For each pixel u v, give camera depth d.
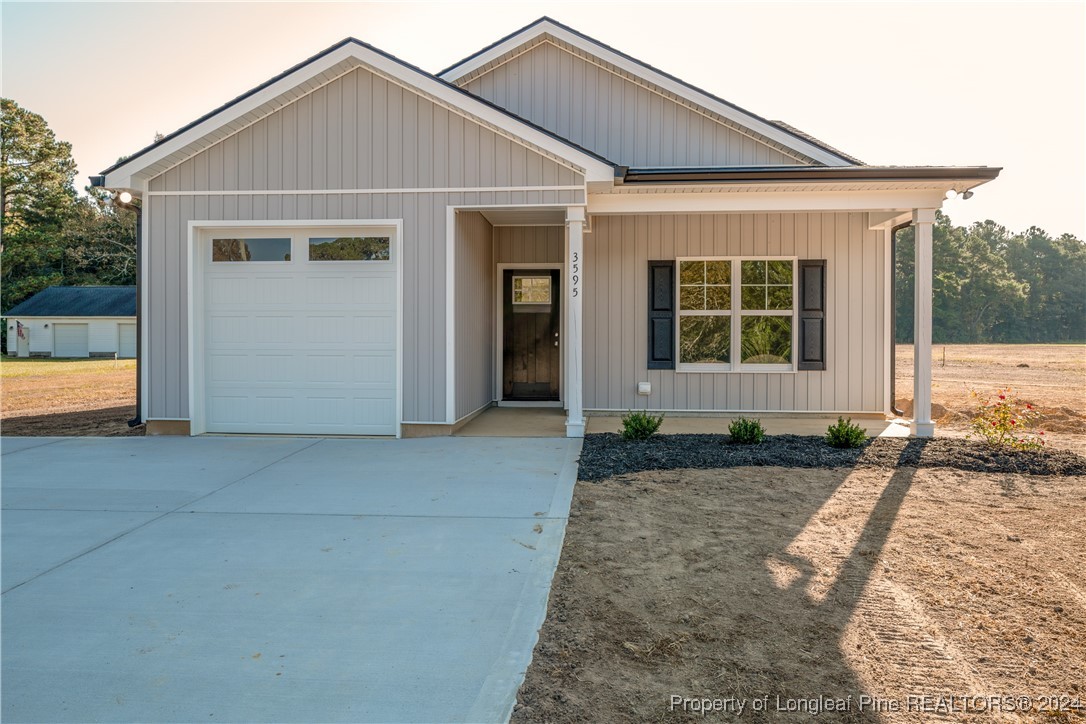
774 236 10.62
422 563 4.19
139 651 3.06
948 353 36.53
